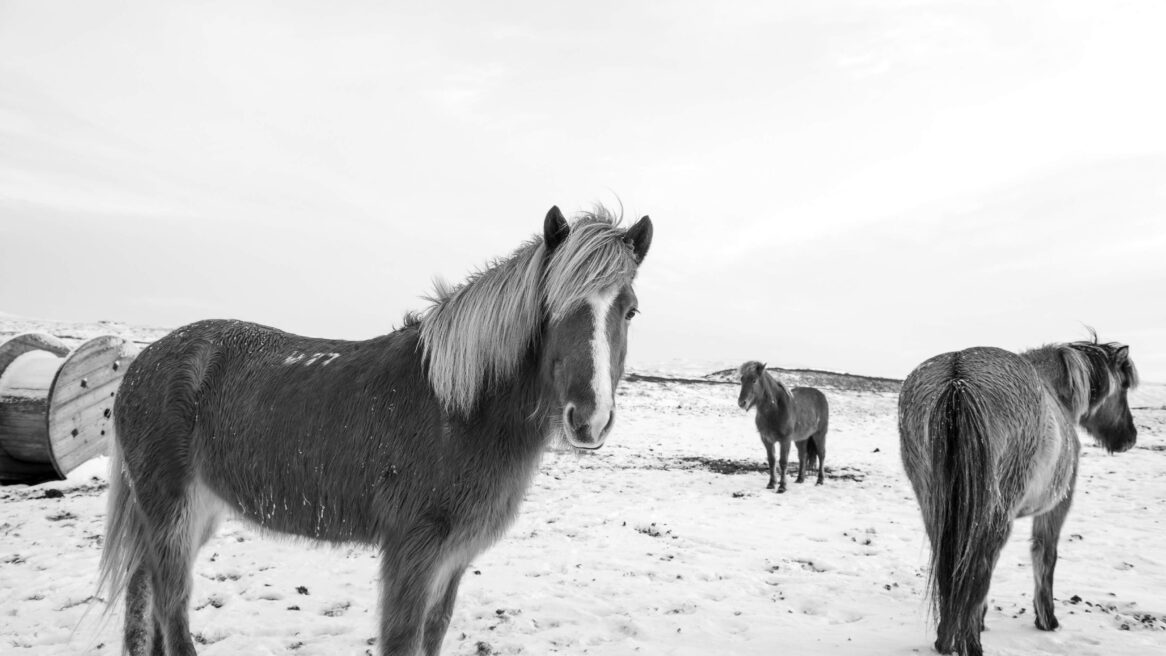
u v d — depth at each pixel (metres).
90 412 9.48
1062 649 4.27
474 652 4.11
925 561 6.75
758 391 11.20
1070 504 4.55
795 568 6.40
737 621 4.77
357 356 3.25
